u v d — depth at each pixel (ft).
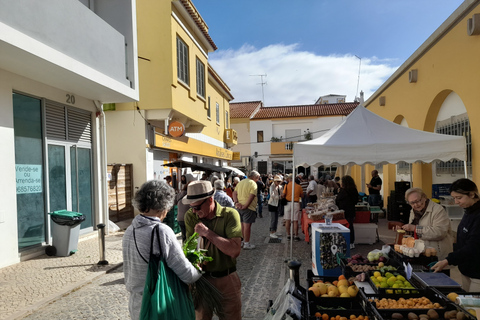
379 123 22.54
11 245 22.40
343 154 20.42
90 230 32.22
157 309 6.84
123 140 41.83
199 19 47.44
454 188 10.97
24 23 19.47
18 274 20.24
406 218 36.40
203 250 9.11
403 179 42.57
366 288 10.48
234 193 28.89
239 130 112.06
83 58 24.81
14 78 23.38
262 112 112.16
